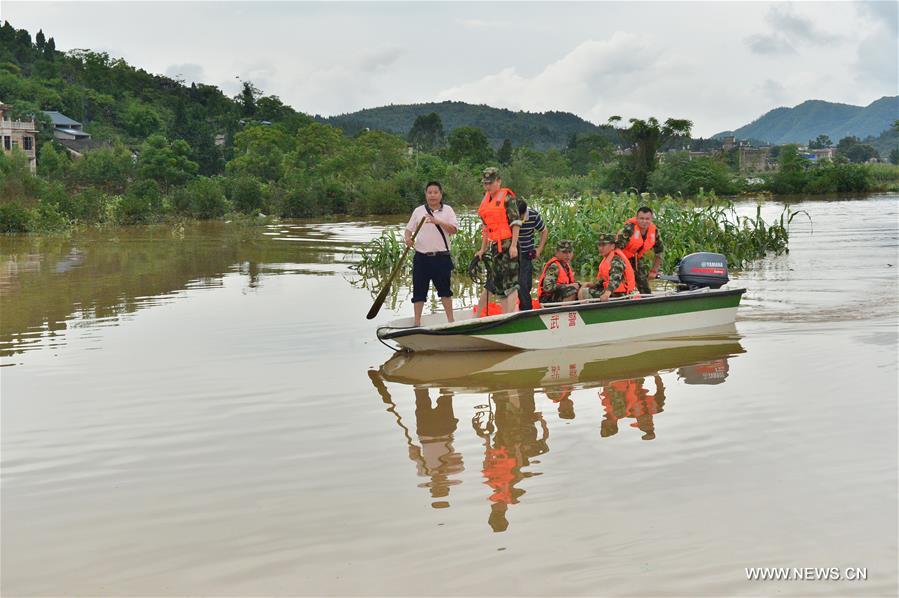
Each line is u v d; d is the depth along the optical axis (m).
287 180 49.53
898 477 4.54
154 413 6.20
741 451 5.03
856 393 6.26
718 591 3.38
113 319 10.49
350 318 10.49
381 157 65.75
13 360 8.11
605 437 5.40
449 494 4.48
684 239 16.06
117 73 166.38
